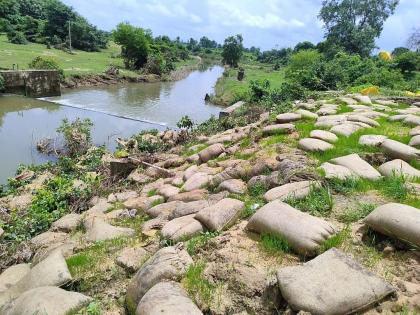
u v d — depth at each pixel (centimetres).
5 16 5516
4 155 1353
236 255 368
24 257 551
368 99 1122
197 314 293
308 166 557
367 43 4028
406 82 2194
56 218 709
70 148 1372
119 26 4334
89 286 399
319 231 360
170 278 351
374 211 375
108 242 493
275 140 747
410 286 304
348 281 289
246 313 308
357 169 530
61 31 5334
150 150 1172
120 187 834
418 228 335
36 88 2595
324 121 811
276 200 423
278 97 1755
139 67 4509
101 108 2341
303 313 272
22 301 360
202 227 447
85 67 3772
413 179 489
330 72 2059
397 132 728
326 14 4203
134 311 343
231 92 3134
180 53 7250
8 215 756
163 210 580
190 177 689
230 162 714
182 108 2562
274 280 313
